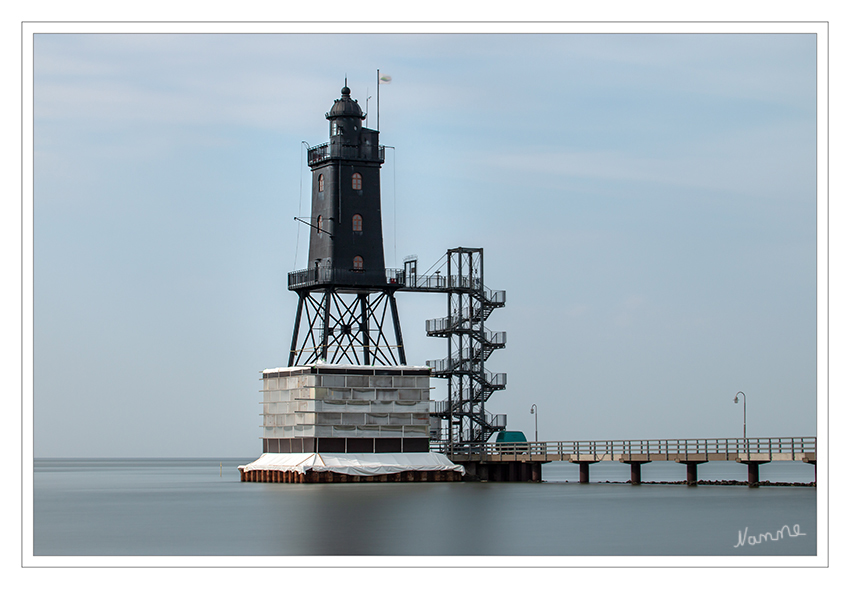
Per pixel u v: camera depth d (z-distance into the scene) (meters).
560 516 96.19
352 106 145.00
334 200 143.00
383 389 139.25
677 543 78.12
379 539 80.44
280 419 143.62
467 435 154.75
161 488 176.25
